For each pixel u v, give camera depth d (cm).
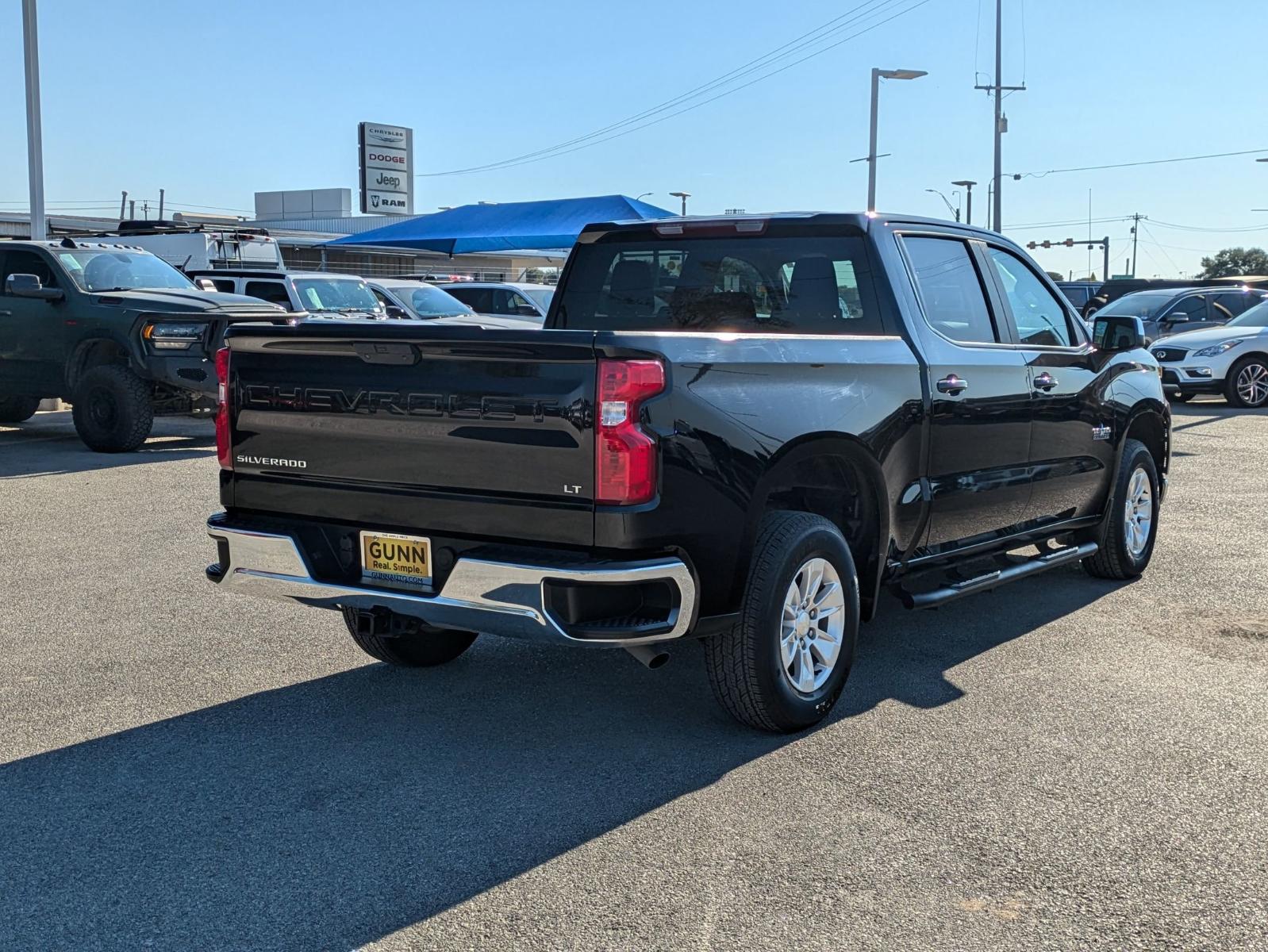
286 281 1582
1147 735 433
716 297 534
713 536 382
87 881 325
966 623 590
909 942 294
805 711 430
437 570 395
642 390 361
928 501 490
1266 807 371
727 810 369
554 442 365
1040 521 596
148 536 781
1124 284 2688
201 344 1183
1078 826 358
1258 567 708
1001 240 583
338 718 454
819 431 420
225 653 536
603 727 444
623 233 548
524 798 379
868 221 495
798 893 317
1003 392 535
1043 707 465
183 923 304
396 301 1720
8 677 500
